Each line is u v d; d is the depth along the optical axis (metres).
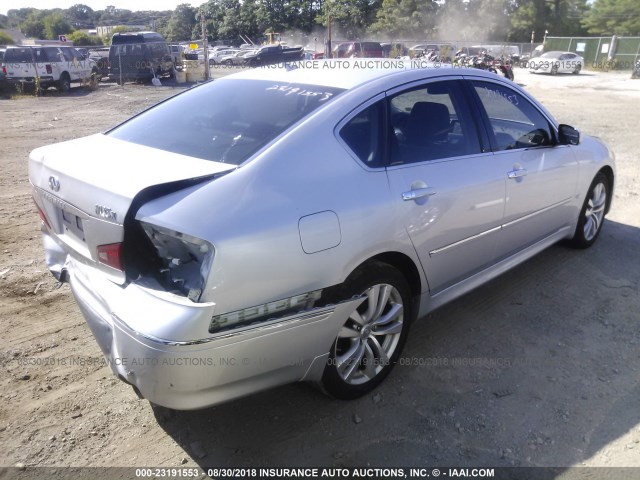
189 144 2.92
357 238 2.72
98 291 2.51
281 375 2.61
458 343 3.62
